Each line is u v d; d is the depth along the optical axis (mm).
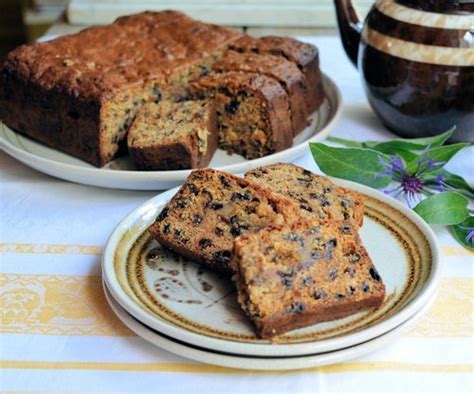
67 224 537
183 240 471
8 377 412
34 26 1226
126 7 1012
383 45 596
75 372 416
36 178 595
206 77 657
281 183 505
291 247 435
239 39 717
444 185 556
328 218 475
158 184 559
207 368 418
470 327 445
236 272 432
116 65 666
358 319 430
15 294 467
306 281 425
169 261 477
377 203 519
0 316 450
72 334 439
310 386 407
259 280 420
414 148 570
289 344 403
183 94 685
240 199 477
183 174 551
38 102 644
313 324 426
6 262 495
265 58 675
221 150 655
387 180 549
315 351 401
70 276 484
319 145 540
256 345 400
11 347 430
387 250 483
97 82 627
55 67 647
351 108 702
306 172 518
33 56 660
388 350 429
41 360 422
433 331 442
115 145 634
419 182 554
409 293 447
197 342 404
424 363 421
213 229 473
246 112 637
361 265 439
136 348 430
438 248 468
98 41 696
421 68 578
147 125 612
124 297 429
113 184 564
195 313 435
